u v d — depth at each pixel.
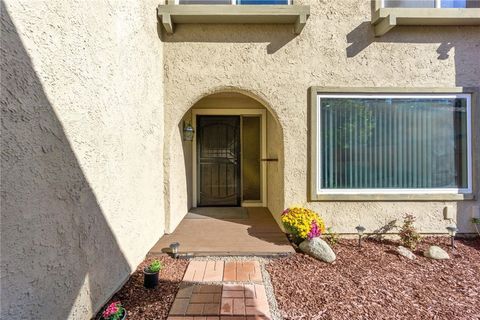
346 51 6.59
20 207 2.36
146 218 5.34
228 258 5.34
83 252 3.27
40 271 2.58
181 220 7.73
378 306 3.81
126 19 4.49
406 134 6.73
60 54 2.90
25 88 2.43
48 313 2.67
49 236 2.70
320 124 6.66
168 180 6.46
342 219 6.58
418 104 6.74
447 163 6.72
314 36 6.56
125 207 4.42
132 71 4.73
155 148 5.92
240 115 9.70
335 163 6.69
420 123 6.73
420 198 6.56
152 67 5.73
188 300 3.86
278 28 6.56
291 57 6.56
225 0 6.60
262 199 9.66
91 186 3.46
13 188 2.29
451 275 4.77
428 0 6.59
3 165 2.19
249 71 6.55
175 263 5.09
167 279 4.47
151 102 5.67
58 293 2.82
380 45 6.59
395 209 6.62
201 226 7.17
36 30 2.56
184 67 6.50
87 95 3.39
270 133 8.77
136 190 4.88
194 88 6.52
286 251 5.46
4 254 2.20
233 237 6.27
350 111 6.69
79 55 3.23
